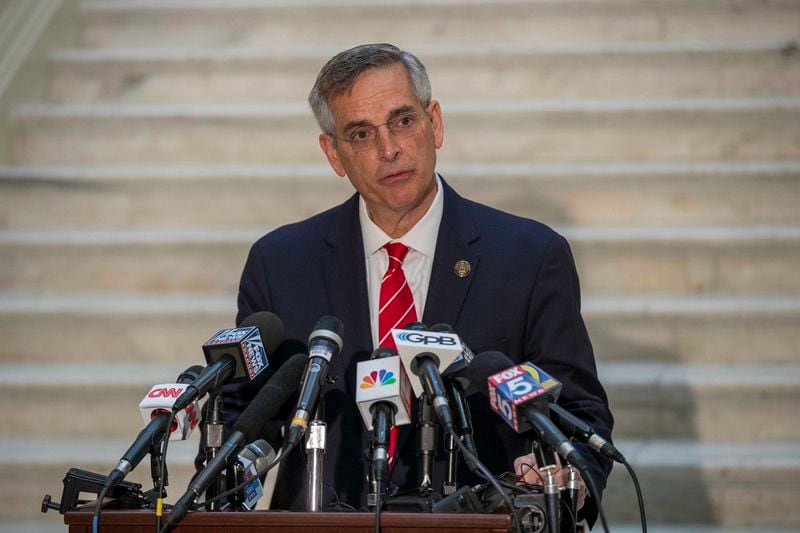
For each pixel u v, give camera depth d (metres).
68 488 9.23
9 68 23.03
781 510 17.52
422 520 8.21
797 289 20.03
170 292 20.89
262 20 24.59
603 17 23.81
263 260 11.84
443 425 8.60
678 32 23.67
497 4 23.88
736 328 19.20
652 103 21.92
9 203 21.88
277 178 21.47
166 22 24.83
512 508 8.17
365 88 10.58
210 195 21.69
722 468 17.48
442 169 21.00
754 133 21.80
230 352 9.38
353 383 11.09
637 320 19.27
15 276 20.98
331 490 10.86
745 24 23.59
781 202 20.92
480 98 23.00
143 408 9.23
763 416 18.44
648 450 18.08
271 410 9.20
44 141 22.88
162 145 22.75
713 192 20.95
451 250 11.31
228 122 22.59
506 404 8.61
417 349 8.92
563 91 22.91
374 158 10.68
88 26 25.02
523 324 11.11
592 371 11.02
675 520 17.67
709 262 20.12
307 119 22.45
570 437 9.01
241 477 9.28
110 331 20.05
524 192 20.94
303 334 11.35
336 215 11.84
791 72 22.62
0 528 17.75
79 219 21.88
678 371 18.81
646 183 20.84
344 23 24.38
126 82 23.88
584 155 21.97
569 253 11.49
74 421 19.22
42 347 20.09
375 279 11.57
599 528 17.53
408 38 24.11
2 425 19.25
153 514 8.51
